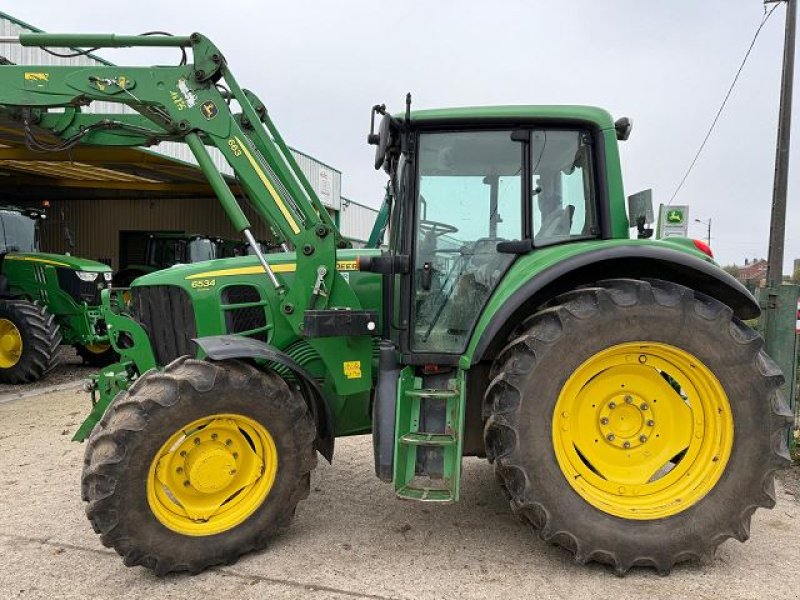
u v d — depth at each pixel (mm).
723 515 2830
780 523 3477
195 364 2963
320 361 3562
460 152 3283
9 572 2914
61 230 17250
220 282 3605
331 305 3439
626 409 2980
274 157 3564
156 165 11617
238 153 3516
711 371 2836
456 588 2748
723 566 2951
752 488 2832
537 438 2811
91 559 3045
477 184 3281
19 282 8875
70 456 4711
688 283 3082
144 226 17141
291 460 3062
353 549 3139
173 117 3557
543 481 2807
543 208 3281
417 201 3273
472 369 3238
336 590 2736
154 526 2809
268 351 3074
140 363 3764
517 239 3271
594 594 2693
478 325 3086
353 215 20562
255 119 3627
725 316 2838
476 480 4168
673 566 2926
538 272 2904
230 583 2812
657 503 2881
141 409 2799
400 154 3396
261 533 3012
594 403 2969
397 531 3355
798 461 4500
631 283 2850
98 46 3629
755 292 4973
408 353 3207
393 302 3479
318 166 15781
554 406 2812
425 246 3295
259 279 3609
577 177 3281
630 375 2965
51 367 7992
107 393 3875
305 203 3463
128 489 2758
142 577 2871
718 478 2852
